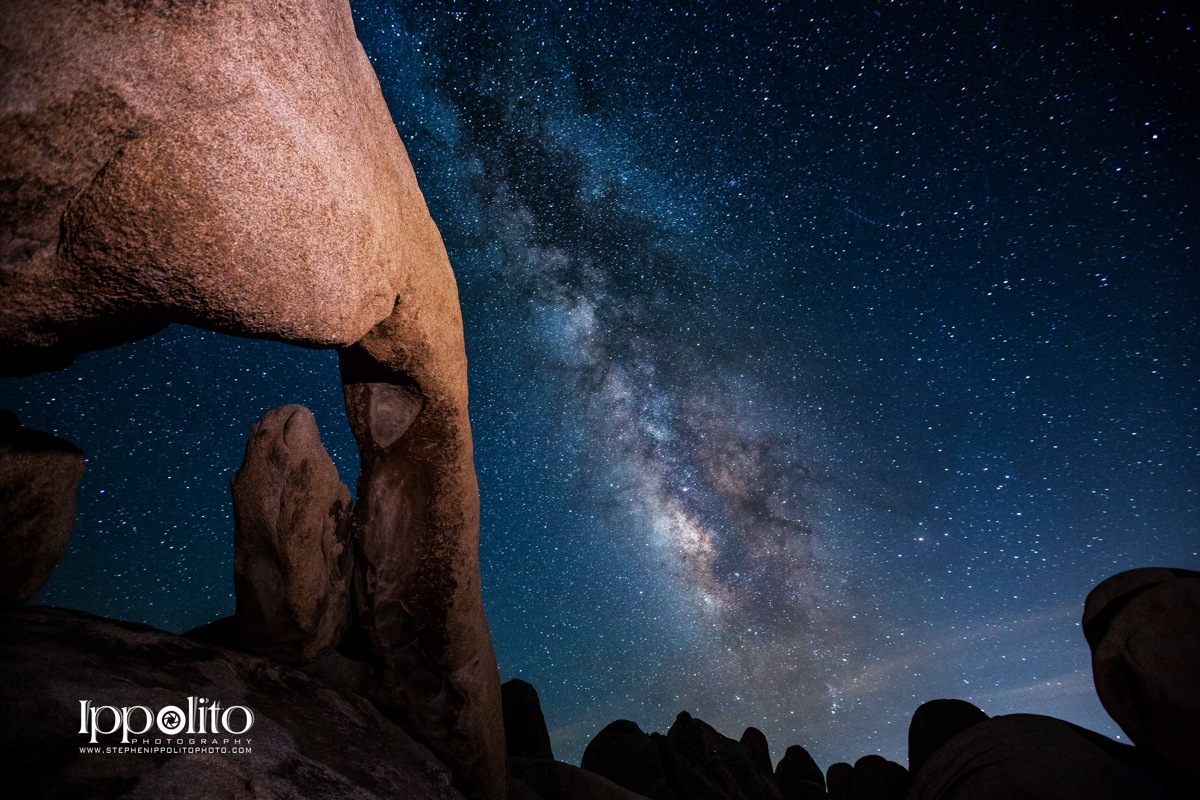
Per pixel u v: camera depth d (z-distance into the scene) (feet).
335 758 5.84
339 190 4.44
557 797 11.05
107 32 3.31
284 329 4.31
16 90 3.15
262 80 3.90
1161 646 6.06
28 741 3.96
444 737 8.36
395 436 7.64
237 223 3.78
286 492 7.19
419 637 8.35
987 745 7.18
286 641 7.41
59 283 3.66
